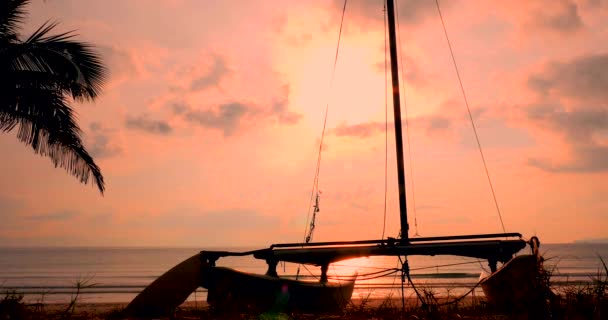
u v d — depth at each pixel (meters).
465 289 28.41
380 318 8.66
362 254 10.23
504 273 8.16
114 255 191.25
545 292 6.15
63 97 11.99
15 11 11.97
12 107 11.58
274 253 10.41
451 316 8.25
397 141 13.61
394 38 14.57
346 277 12.25
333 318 8.89
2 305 8.39
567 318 5.62
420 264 96.19
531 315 6.36
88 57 12.45
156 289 9.30
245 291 9.66
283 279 10.02
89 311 13.03
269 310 9.64
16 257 167.88
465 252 9.80
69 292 34.56
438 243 9.96
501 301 8.59
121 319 8.98
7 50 11.52
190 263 9.59
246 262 117.62
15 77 11.52
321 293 10.52
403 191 13.17
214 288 9.56
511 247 9.54
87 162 12.63
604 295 5.79
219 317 8.91
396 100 14.02
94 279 59.44
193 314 9.39
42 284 50.12
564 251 158.88
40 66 12.02
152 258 157.25
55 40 12.20
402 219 12.95
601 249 172.88
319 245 10.36
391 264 97.38
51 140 12.14
